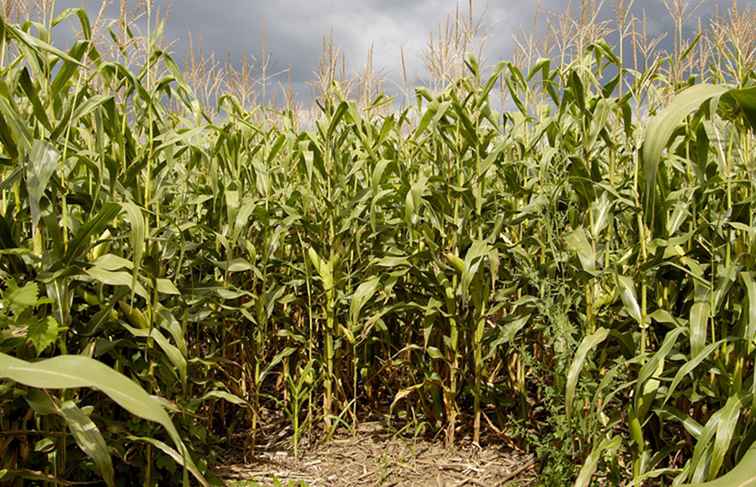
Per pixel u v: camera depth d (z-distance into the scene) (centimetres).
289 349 393
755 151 248
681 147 303
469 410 423
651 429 303
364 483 334
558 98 336
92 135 301
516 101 362
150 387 293
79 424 186
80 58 270
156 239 293
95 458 183
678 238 254
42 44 208
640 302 303
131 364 273
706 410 291
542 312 309
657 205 257
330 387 394
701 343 226
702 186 254
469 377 392
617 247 330
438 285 375
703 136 241
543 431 364
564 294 299
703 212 282
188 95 370
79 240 222
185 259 377
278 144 402
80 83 273
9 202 241
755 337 219
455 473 343
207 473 311
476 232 382
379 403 454
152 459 287
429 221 398
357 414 433
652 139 155
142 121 328
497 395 393
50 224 222
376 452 372
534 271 325
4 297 171
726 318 286
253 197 410
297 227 425
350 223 388
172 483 298
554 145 370
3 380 192
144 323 262
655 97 363
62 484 231
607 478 268
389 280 374
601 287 315
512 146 434
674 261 276
